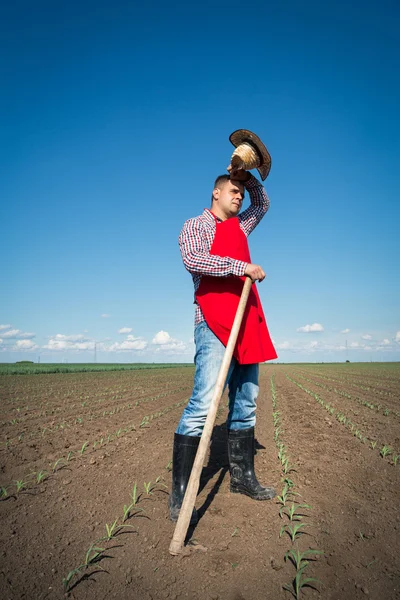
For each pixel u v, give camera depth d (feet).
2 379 67.56
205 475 11.09
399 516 7.94
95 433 17.66
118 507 8.54
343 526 7.47
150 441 15.78
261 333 8.79
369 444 14.92
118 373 100.27
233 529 7.33
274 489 9.23
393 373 100.99
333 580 5.68
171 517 7.63
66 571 5.96
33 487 9.96
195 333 8.14
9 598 5.25
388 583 5.60
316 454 13.35
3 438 16.44
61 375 85.66
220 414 23.95
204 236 8.21
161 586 5.55
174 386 50.52
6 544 6.83
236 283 7.97
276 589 5.48
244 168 8.45
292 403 30.32
